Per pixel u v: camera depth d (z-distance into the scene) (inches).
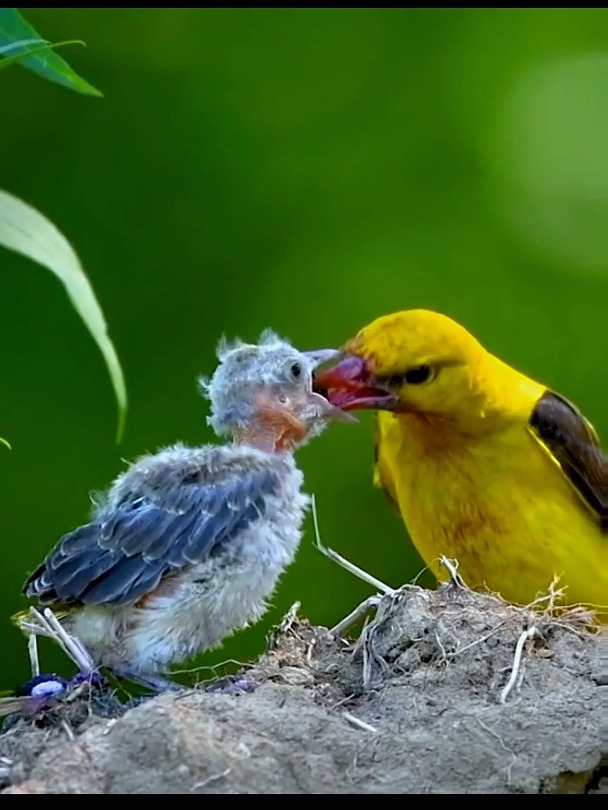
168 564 288.8
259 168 575.8
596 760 260.2
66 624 291.7
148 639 288.4
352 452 550.6
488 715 265.9
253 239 569.9
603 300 570.9
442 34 595.8
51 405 544.7
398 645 295.1
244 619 299.6
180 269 563.8
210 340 557.9
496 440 384.5
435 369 373.4
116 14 578.6
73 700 271.9
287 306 562.6
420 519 398.9
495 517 386.3
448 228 575.8
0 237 238.8
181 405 547.8
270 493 302.7
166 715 251.8
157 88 577.0
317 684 291.1
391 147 581.6
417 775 254.5
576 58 598.2
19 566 525.0
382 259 569.3
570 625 313.0
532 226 578.6
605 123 589.3
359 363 376.2
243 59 582.6
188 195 569.0
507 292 572.1
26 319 551.5
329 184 576.1
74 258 242.8
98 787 244.5
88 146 569.0
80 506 534.3
